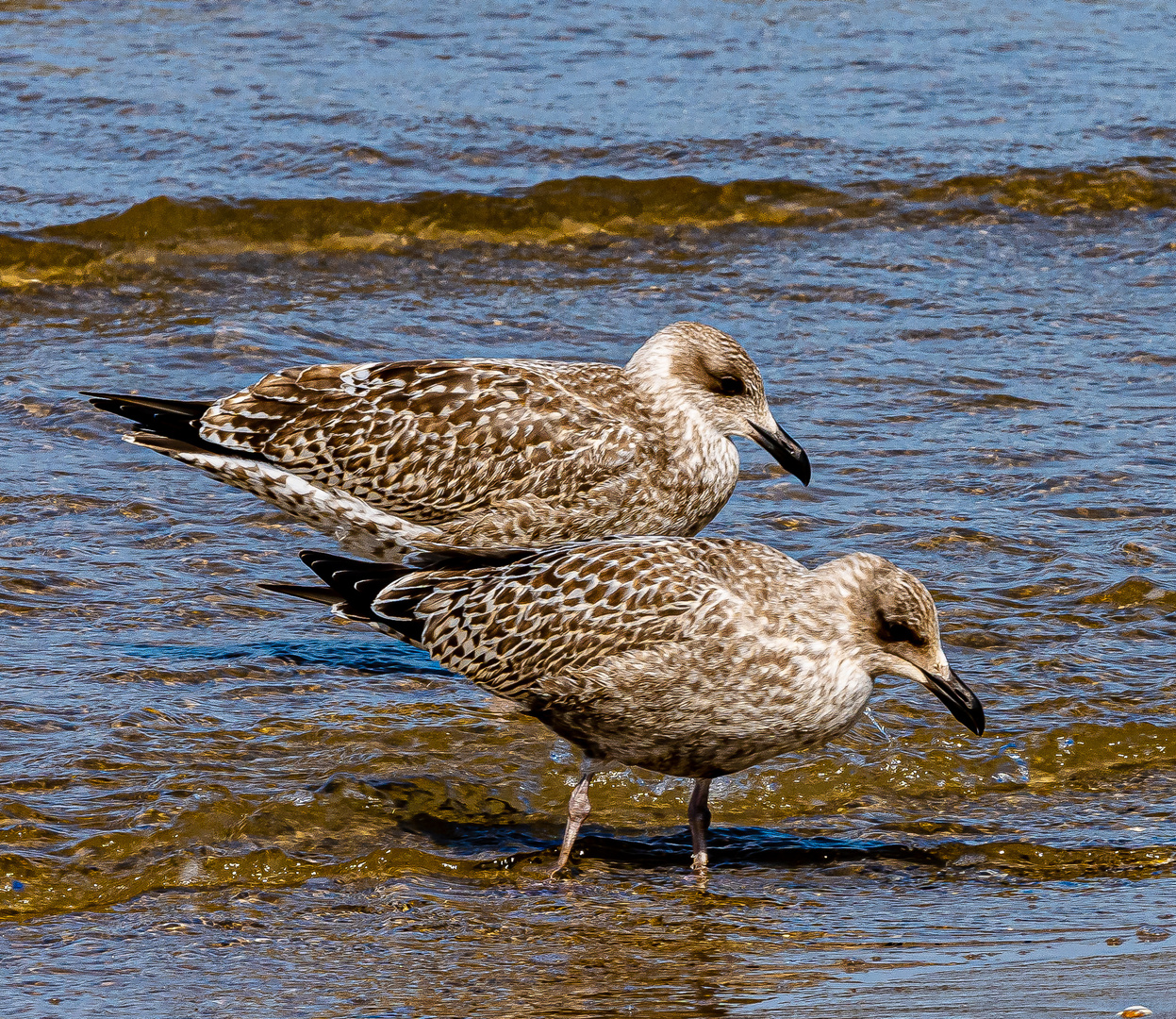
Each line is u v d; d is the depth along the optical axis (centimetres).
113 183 2266
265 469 1339
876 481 1638
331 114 2500
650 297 2125
